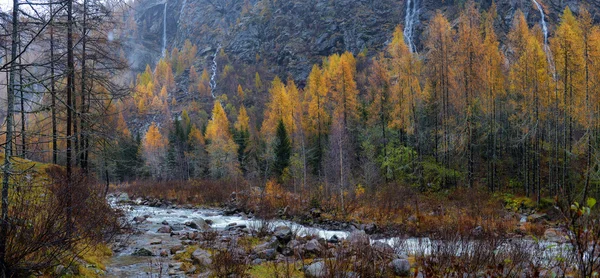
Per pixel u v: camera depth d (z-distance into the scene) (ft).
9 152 16.28
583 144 80.89
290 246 32.40
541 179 101.86
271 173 143.43
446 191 96.84
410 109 114.42
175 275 25.88
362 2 438.40
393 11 402.11
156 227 51.34
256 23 519.19
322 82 150.92
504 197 90.48
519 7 275.39
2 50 16.80
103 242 32.91
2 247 16.90
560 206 11.55
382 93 123.85
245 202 75.66
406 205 68.23
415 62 121.60
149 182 144.66
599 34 81.56
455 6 325.42
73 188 24.72
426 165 102.53
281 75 419.95
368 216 59.93
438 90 112.47
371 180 92.84
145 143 216.33
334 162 88.58
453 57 107.55
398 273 22.40
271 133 170.19
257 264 27.58
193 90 428.97
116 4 27.09
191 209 80.53
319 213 60.44
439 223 48.83
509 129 116.78
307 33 455.22
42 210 20.39
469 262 20.17
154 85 419.74
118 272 26.43
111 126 34.81
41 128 26.11
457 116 113.09
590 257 11.57
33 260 18.85
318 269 23.16
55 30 22.45
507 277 17.51
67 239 20.51
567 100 85.87
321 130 145.89
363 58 320.29
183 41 612.70
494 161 100.63
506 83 112.98
